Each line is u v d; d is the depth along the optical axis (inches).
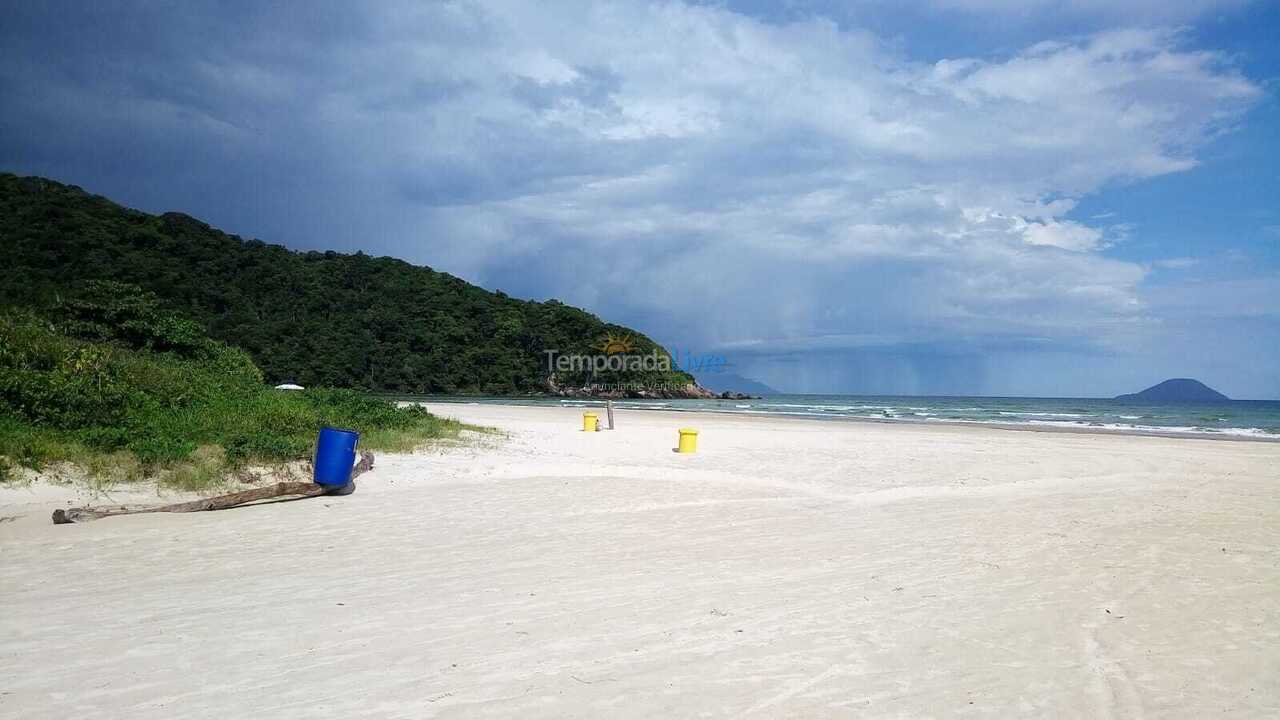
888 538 349.4
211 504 396.5
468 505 426.3
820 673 180.5
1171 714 160.7
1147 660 192.9
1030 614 230.8
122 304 813.9
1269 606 242.1
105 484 415.8
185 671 177.6
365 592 248.7
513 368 4050.2
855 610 232.5
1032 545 335.0
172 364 751.7
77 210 3031.5
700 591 252.7
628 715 155.3
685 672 179.6
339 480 446.6
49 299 860.0
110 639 199.6
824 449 811.4
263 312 3469.5
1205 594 255.3
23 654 187.9
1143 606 240.5
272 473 478.3
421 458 599.2
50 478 406.3
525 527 366.9
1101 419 1893.5
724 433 1049.5
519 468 585.9
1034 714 159.6
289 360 3272.6
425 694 164.7
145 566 280.8
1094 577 277.4
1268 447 921.5
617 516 400.8
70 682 170.4
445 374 3841.0
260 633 205.6
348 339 3622.0
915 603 241.1
